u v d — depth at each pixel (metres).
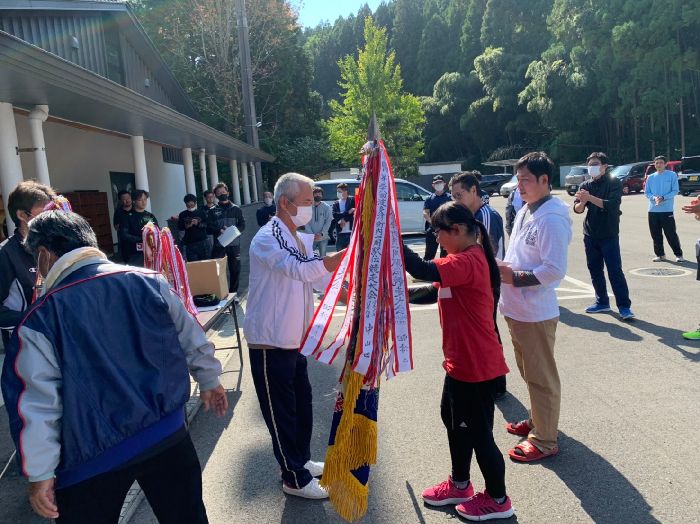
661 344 5.45
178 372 2.04
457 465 2.97
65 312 1.83
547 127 47.72
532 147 51.03
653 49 35.97
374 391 2.71
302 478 3.15
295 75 37.12
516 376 4.84
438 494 3.03
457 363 2.80
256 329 3.05
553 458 3.45
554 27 43.28
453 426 2.89
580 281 8.67
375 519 2.95
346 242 9.82
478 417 2.81
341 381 2.78
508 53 54.06
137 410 1.88
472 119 54.97
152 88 16.28
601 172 6.21
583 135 45.56
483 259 2.78
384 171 2.62
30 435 1.73
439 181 8.87
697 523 2.77
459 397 2.84
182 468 2.08
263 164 34.72
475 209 4.44
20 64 5.07
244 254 13.56
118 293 1.93
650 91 37.25
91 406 1.82
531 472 3.31
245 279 10.56
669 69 36.84
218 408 2.37
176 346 2.06
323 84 79.88
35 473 1.74
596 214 6.29
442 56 66.75
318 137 40.31
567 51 44.06
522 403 4.29
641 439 3.63
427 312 7.29
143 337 1.94
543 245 3.20
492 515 2.86
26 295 3.07
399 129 42.12
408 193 15.28
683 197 23.39
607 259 6.28
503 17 57.09
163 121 9.01
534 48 55.06
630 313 6.23
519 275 3.21
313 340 2.71
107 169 12.99
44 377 1.77
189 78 32.44
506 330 6.33
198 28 31.47
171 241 4.33
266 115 35.59
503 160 48.59
